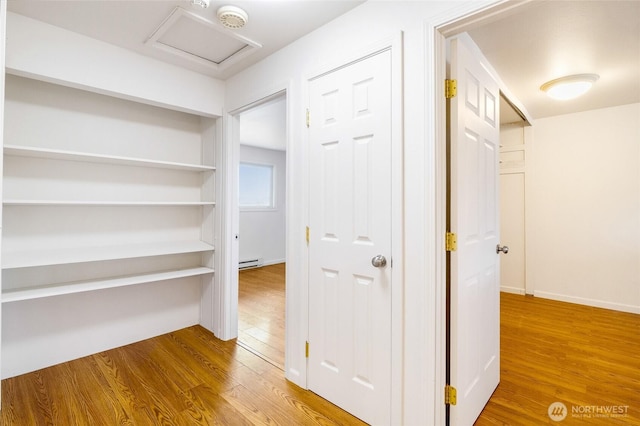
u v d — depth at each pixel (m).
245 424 1.67
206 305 2.99
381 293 1.61
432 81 1.44
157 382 2.06
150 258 2.75
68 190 2.34
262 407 1.81
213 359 2.38
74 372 2.18
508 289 4.32
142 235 2.72
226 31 2.02
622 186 3.55
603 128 3.65
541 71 2.61
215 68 2.56
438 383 1.45
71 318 2.36
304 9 1.78
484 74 1.85
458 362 1.49
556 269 3.96
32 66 1.93
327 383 1.87
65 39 2.05
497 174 2.05
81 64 2.11
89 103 2.44
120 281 2.37
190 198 3.01
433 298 1.44
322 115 1.91
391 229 1.57
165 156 2.85
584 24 1.95
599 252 3.69
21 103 2.15
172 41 2.20
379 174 1.62
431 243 1.43
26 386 2.00
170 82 2.50
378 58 1.62
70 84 2.11
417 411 1.49
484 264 1.82
